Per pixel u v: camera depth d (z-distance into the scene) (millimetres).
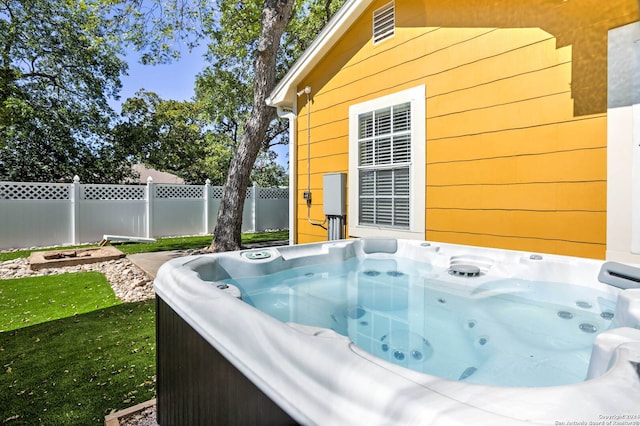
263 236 9703
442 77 3311
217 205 10227
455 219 3234
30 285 4391
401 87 3672
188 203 9641
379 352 1549
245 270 2426
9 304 3637
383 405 634
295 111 5148
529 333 1707
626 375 728
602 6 2406
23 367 2293
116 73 12883
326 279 2750
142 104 14891
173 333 1486
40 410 1829
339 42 4383
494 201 2967
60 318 3225
